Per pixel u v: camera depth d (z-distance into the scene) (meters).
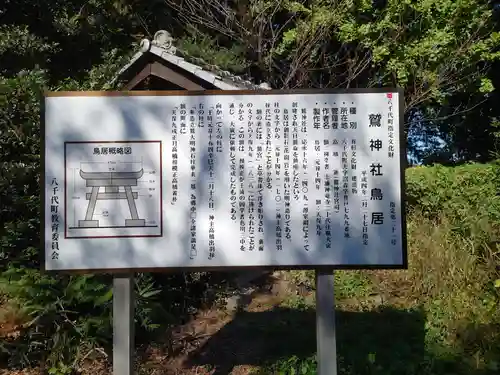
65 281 4.91
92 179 3.71
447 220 7.60
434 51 10.02
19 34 8.45
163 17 11.72
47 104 3.73
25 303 4.75
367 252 3.69
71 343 4.82
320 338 3.70
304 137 3.76
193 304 6.51
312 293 6.80
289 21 10.39
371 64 10.77
